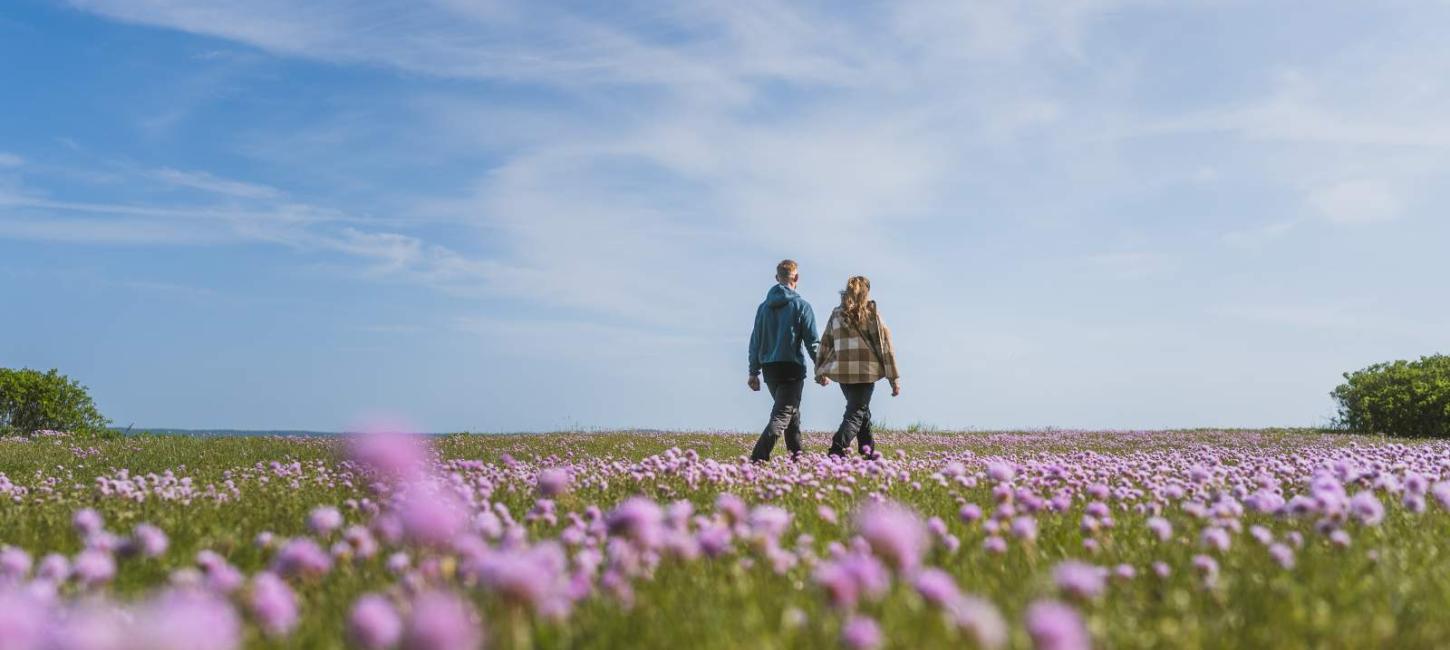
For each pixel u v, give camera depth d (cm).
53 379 2178
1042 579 390
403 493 590
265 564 468
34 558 468
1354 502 493
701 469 780
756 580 382
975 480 771
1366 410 2486
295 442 1614
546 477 566
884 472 841
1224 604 365
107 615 280
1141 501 700
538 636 313
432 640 240
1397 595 375
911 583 339
